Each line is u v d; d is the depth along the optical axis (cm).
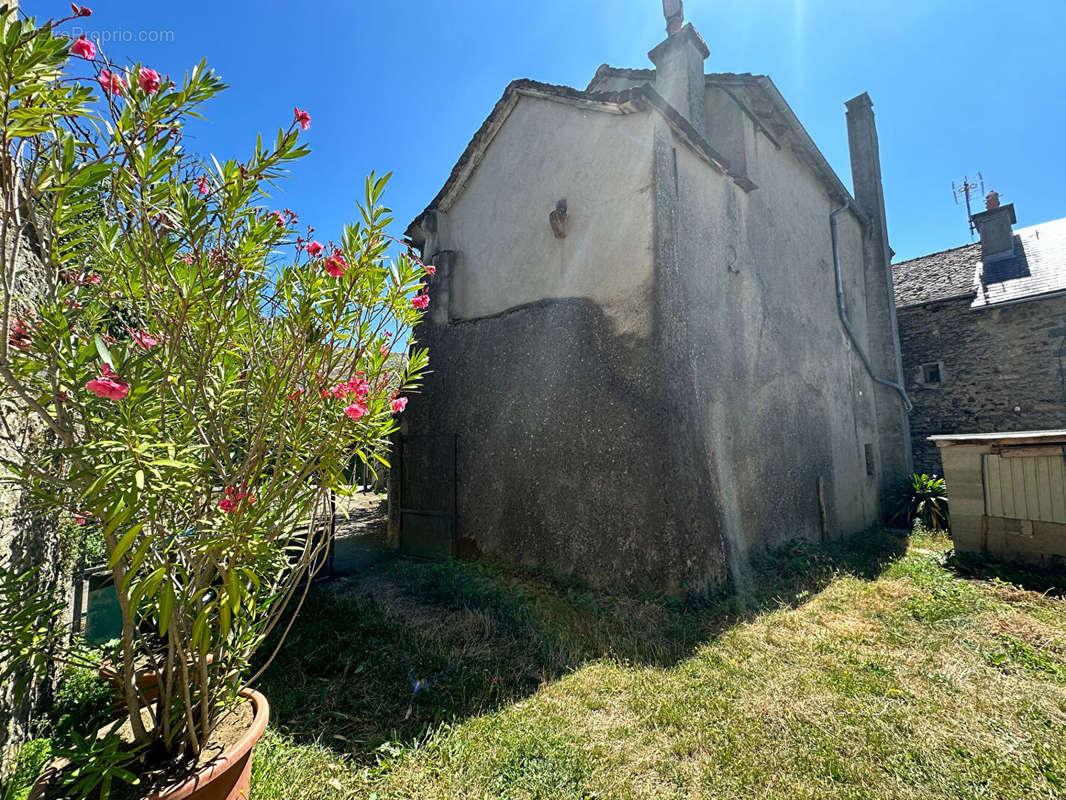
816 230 941
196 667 203
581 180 598
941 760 240
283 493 207
